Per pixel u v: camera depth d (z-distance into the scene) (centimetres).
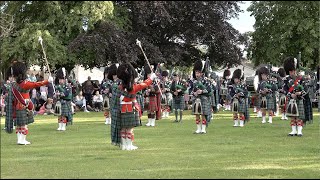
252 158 1032
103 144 1274
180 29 3581
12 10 3166
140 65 3494
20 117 1284
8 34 2922
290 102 1457
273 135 1473
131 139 1182
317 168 921
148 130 1644
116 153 1112
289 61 1492
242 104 1802
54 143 1301
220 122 1966
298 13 3528
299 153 1099
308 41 3519
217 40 3559
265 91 1945
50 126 1816
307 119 1498
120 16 3366
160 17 3309
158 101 1852
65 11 3156
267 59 3775
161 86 2125
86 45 2997
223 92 2786
